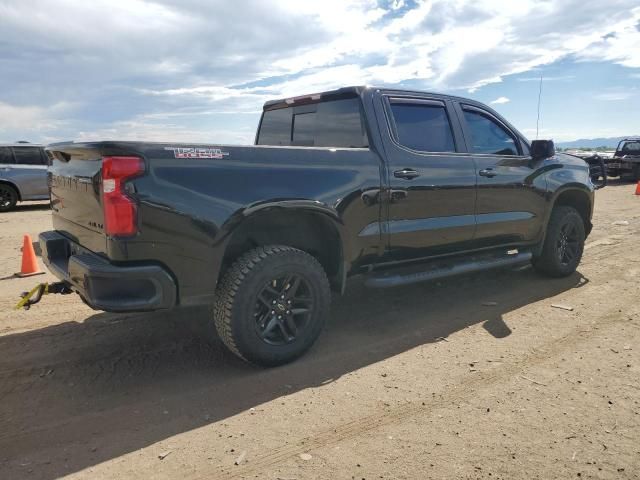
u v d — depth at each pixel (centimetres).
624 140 2069
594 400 310
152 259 311
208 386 337
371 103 420
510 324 445
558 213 570
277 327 363
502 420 289
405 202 423
